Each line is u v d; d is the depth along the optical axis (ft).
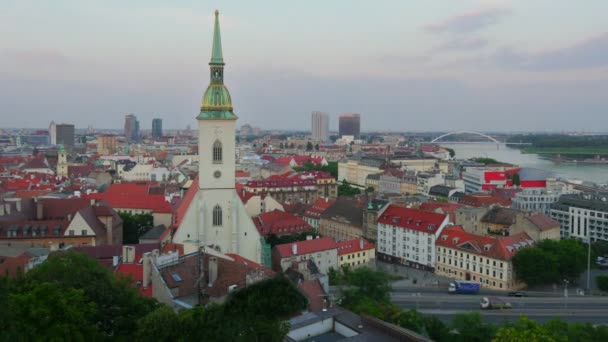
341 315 313.73
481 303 561.02
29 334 226.58
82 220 631.15
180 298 356.59
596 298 603.26
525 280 639.76
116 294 297.53
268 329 261.85
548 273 629.92
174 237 555.69
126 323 278.26
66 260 324.60
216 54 552.00
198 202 558.56
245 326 261.24
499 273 648.38
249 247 576.20
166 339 252.83
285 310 291.79
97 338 258.57
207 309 273.13
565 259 652.89
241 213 570.46
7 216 650.84
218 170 559.79
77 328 245.45
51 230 626.64
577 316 535.60
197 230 561.02
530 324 379.76
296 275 467.11
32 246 603.26
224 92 556.51
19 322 225.97
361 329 293.64
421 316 430.61
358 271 490.49
